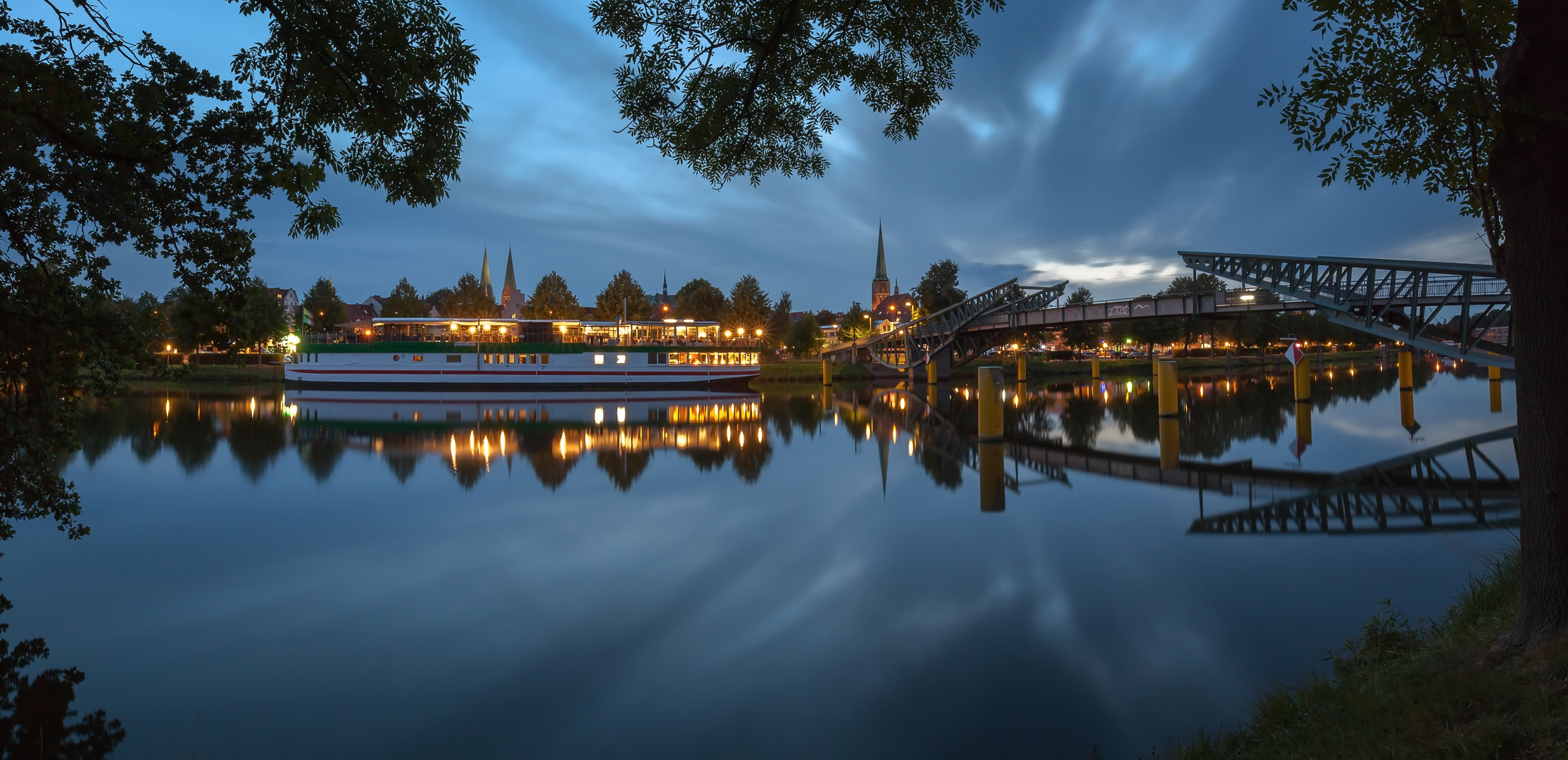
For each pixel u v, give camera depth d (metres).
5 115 6.12
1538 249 5.15
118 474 22.50
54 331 7.43
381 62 6.78
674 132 8.13
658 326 68.94
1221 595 10.41
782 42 7.31
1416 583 10.55
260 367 85.56
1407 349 37.03
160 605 10.83
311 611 10.56
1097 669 8.16
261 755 6.71
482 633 9.66
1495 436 27.19
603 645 9.21
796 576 12.01
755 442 30.58
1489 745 4.18
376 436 32.28
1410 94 6.03
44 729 7.16
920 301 83.50
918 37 7.40
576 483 21.06
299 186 7.68
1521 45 5.03
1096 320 54.88
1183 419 36.62
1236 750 5.82
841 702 7.60
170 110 7.12
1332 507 16.34
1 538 8.42
